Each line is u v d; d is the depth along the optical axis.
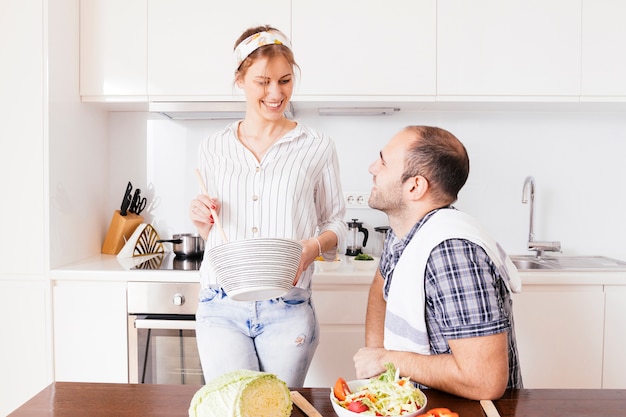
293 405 0.80
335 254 1.36
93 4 1.98
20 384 1.85
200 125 2.31
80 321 1.82
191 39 1.96
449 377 0.82
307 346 1.22
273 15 1.95
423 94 1.95
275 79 1.14
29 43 1.80
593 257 2.23
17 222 1.82
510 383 0.95
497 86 1.95
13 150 1.81
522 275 1.80
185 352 1.80
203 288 1.23
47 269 1.82
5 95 1.81
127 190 2.25
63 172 1.91
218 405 0.66
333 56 1.95
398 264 0.92
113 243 2.21
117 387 0.86
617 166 2.27
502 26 1.94
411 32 1.94
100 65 1.99
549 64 1.95
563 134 2.27
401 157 0.95
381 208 1.00
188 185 2.33
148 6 1.97
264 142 1.26
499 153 2.28
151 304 1.79
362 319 1.81
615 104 2.05
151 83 1.98
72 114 1.97
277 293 0.93
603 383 1.83
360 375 0.94
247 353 1.17
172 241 2.08
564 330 1.82
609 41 1.94
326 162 1.32
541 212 2.29
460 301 0.81
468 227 0.87
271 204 1.21
